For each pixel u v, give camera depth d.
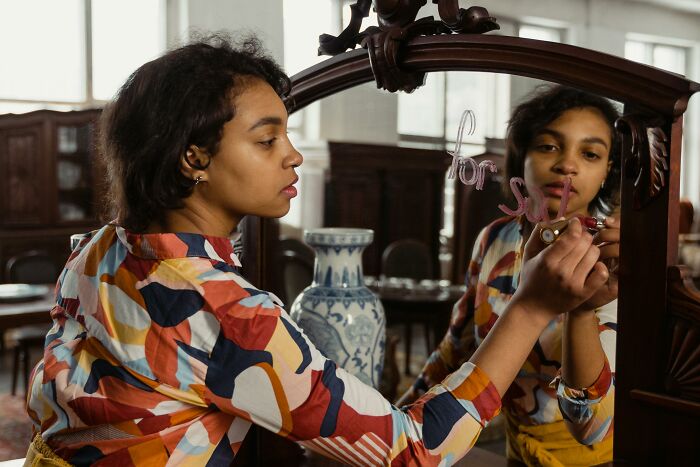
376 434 0.82
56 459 0.89
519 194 1.02
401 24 1.14
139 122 0.85
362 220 5.40
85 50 6.19
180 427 0.84
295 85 1.30
